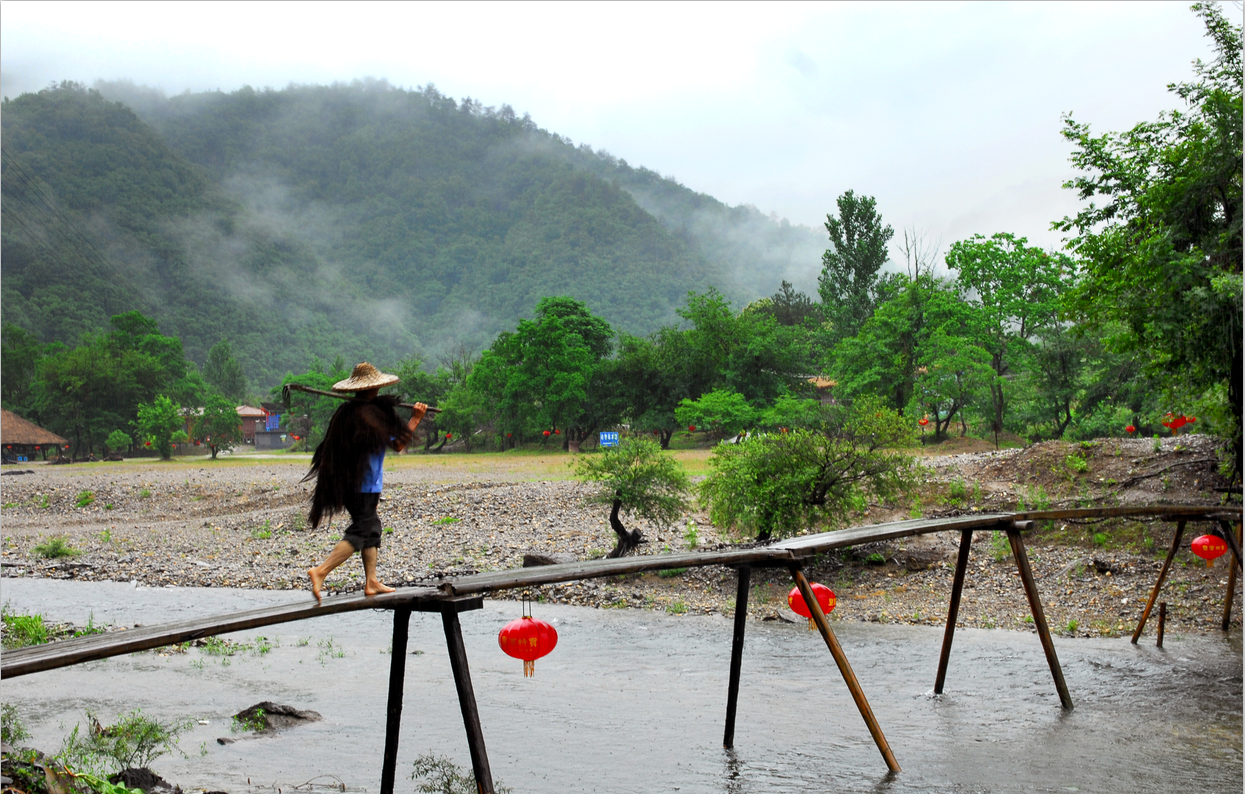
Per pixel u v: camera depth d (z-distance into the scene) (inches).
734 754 318.3
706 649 496.4
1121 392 1670.8
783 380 2849.4
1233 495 709.9
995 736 339.6
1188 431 1023.6
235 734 343.9
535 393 3046.3
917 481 714.8
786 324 3897.6
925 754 318.3
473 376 3169.3
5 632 524.4
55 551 933.2
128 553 949.2
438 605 231.5
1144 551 686.5
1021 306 1996.8
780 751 321.7
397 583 724.7
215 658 486.3
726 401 2568.9
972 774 296.8
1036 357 1951.3
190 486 1649.9
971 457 1031.6
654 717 367.2
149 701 397.1
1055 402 1899.6
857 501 676.1
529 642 250.7
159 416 3474.4
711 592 664.4
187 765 305.0
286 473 2097.7
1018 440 2015.3
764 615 582.9
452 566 788.6
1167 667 441.4
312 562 857.5
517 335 3063.5
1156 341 650.8
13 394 4655.5
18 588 757.9
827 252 2945.4
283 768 302.0
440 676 442.0
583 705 385.7
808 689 410.3
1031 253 1985.7
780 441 694.5
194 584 775.1
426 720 364.2
